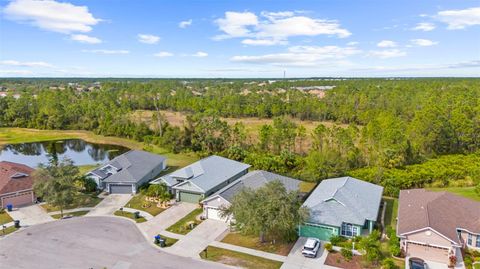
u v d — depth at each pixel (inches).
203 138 2901.1
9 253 1209.4
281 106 4350.4
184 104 4795.8
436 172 1939.0
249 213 1216.8
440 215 1269.7
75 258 1175.0
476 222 1261.1
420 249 1186.6
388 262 1092.5
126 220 1509.6
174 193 1817.2
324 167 2015.3
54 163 1828.2
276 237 1325.0
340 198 1413.6
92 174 1945.1
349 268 1111.6
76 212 1600.6
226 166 2063.2
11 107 4463.6
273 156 2397.9
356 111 3848.4
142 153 2304.4
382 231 1382.9
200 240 1314.0
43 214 1577.3
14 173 1758.1
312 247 1186.6
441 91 4606.3
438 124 2492.6
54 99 4672.7
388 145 2214.6
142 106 5310.0
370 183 1742.1
